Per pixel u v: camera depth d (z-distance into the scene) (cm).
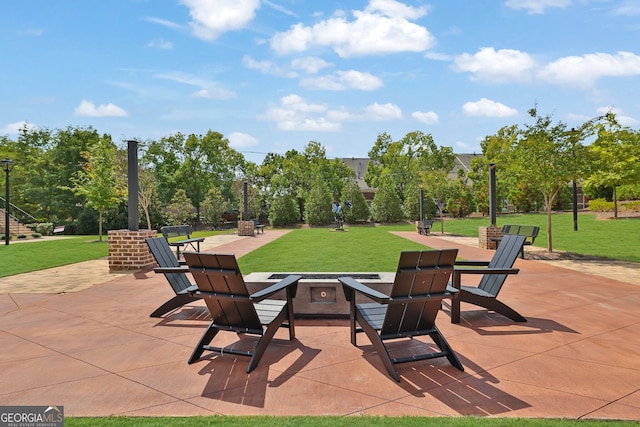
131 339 471
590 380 348
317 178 3559
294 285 458
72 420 280
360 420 278
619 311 578
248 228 2338
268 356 411
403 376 360
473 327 505
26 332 500
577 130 1158
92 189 2050
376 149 5709
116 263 988
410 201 3581
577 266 988
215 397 320
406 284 359
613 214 3103
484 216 4109
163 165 4300
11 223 2603
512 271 508
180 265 616
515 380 349
